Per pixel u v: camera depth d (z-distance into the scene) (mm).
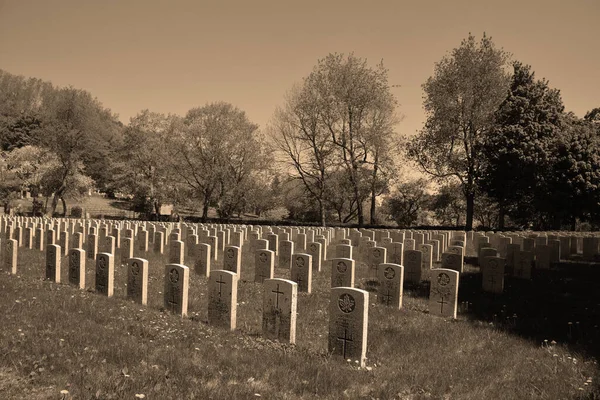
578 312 13992
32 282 14539
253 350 9531
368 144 52344
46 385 7078
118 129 120625
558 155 48938
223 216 62062
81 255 14930
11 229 26359
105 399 6672
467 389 8352
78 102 64250
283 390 7723
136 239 29578
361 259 24422
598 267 22344
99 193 93188
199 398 7000
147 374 7629
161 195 62219
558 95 55500
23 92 130875
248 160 58938
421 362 9641
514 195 49938
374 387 8180
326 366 8820
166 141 63156
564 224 54844
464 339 11234
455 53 47000
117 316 11148
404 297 15461
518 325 12562
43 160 65125
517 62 52906
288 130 53875
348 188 58625
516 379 8844
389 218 77250
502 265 16328
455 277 13289
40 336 8945
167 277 12578
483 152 47906
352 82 50375
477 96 46406
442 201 68375
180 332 10219
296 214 69062
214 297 11531
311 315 12703
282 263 21062
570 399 7906
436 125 48562
